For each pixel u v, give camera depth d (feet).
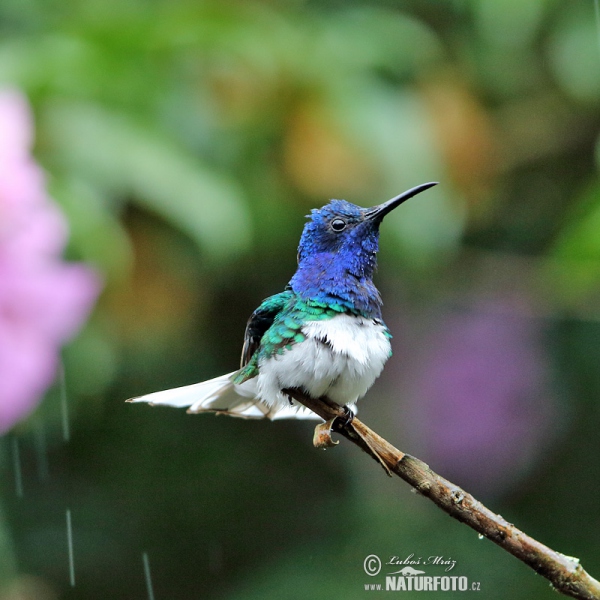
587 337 34.71
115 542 34.27
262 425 36.17
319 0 28.25
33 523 33.40
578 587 11.81
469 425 34.01
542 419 34.22
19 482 32.99
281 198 23.99
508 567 30.71
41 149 20.03
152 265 23.20
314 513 35.06
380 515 32.37
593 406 34.73
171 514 35.04
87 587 33.73
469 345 34.30
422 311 34.53
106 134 20.40
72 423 32.30
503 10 25.94
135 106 21.35
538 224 33.50
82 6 24.06
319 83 23.34
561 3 28.09
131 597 34.01
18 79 20.58
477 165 27.20
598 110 31.42
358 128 23.21
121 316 22.91
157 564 34.53
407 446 34.37
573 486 34.73
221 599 32.65
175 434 35.24
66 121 20.30
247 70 23.12
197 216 20.43
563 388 34.73
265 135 23.59
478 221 33.42
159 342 25.57
